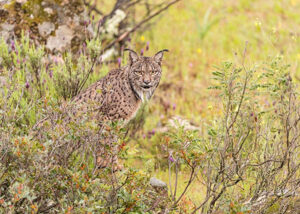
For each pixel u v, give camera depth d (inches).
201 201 376.8
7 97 351.9
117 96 423.5
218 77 373.7
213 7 997.8
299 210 335.3
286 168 357.7
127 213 291.4
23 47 479.5
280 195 326.0
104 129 305.6
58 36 531.5
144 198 298.2
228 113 360.2
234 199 304.0
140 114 500.7
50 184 280.4
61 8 532.7
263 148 368.8
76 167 295.1
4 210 256.4
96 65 511.8
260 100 513.7
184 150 314.2
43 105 316.8
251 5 1014.4
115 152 301.7
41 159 272.8
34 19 522.9
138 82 426.0
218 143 333.7
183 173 448.5
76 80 453.1
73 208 276.7
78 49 542.6
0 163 276.8
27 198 258.4
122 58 553.3
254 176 372.8
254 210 325.1
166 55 494.6
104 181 306.3
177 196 396.5
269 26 903.7
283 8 1005.2
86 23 547.5
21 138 275.1
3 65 461.1
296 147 351.6
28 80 451.2
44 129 309.0
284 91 402.0
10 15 514.0
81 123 297.1
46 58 512.7
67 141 299.4
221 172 326.0
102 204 283.4
